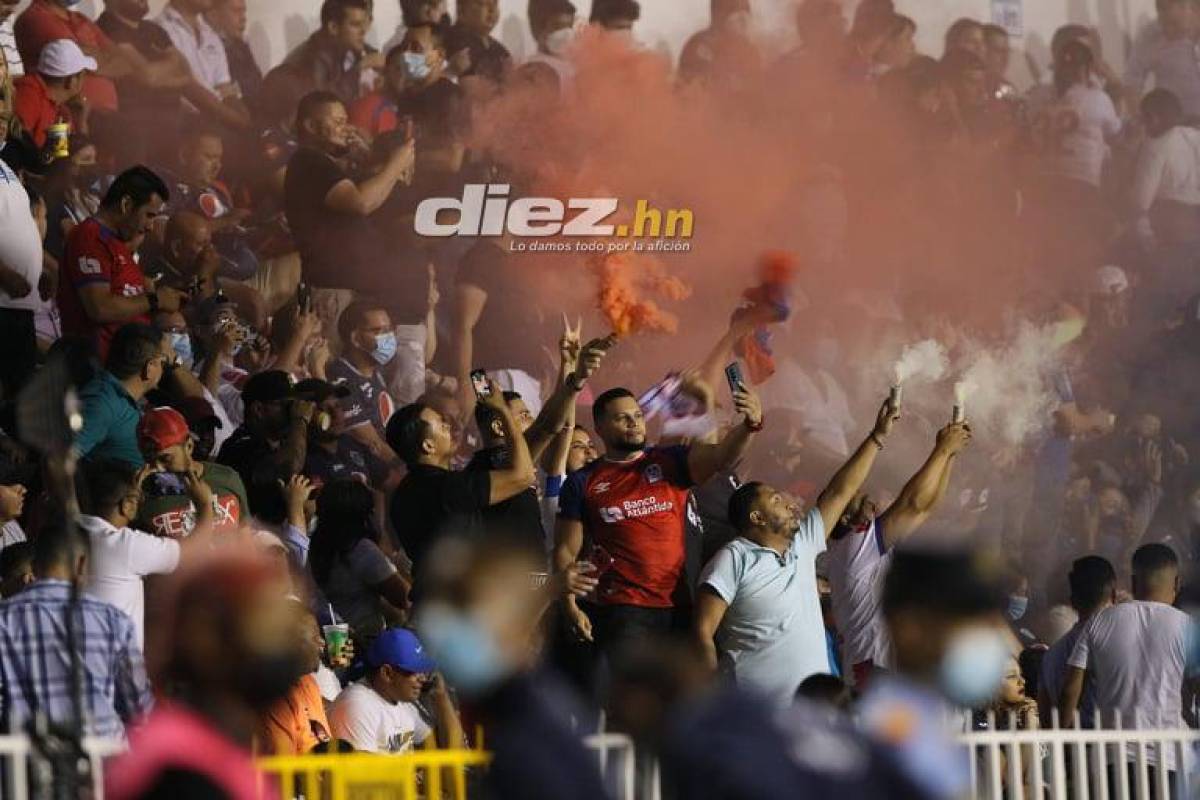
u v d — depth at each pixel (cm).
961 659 1413
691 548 3133
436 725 2962
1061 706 3278
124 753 1806
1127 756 2788
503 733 1434
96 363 3375
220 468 3234
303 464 3666
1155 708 3194
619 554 3042
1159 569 3334
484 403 3259
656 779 1877
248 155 5509
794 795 1287
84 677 2278
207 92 5438
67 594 2300
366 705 2908
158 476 3030
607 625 3002
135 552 2695
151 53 5362
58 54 4831
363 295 5534
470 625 1543
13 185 3878
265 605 1454
